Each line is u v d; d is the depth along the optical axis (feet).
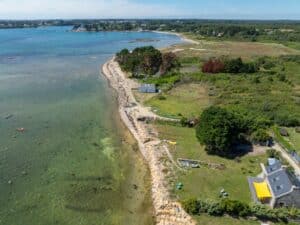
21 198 146.82
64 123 232.73
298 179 142.61
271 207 135.33
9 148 191.21
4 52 568.00
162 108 262.06
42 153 187.73
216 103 275.59
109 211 141.08
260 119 228.02
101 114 254.88
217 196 144.36
